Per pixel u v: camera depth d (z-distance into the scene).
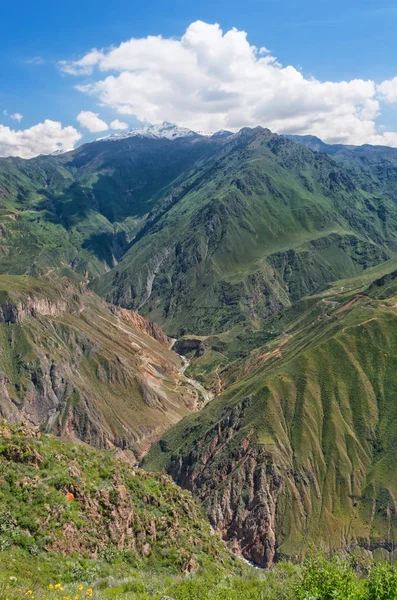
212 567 48.25
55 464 46.72
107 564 40.44
